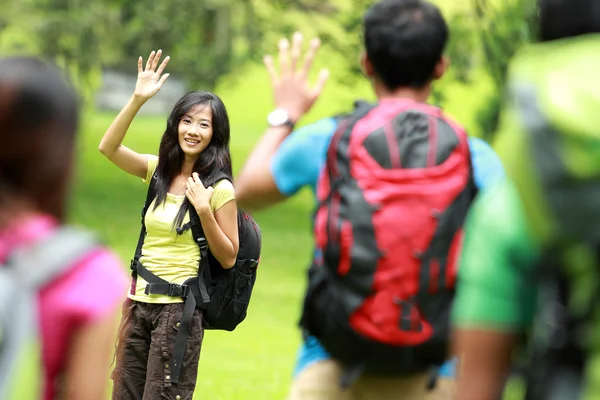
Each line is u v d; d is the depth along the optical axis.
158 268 10.55
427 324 5.99
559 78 4.38
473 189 6.18
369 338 5.97
